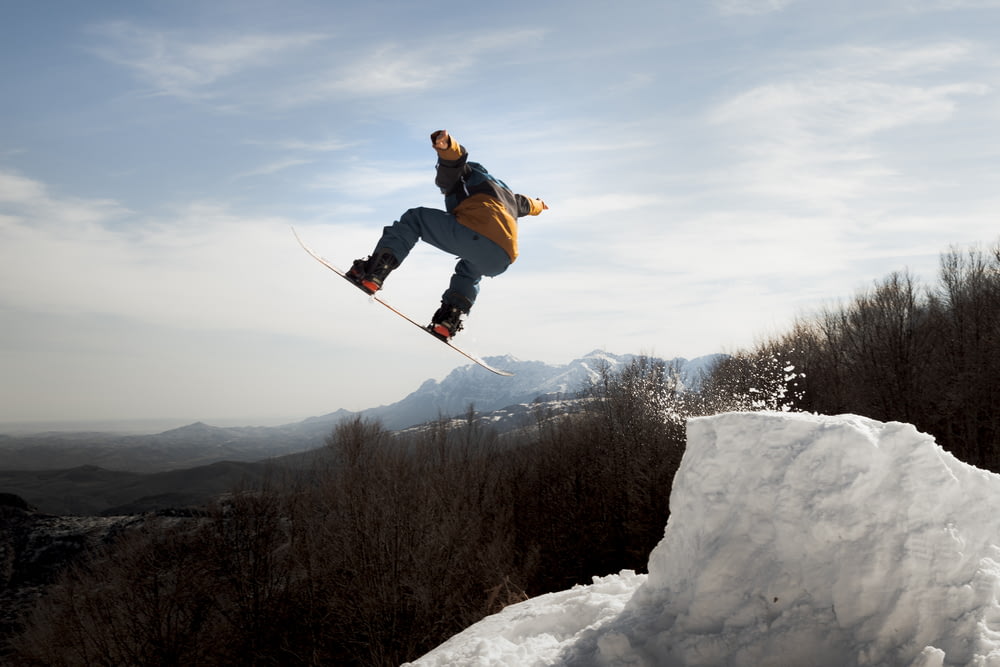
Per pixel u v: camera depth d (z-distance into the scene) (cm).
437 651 532
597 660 413
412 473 3278
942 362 3016
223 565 2788
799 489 388
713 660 375
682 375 3659
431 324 536
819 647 354
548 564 3145
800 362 3625
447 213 512
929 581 341
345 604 2584
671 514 462
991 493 367
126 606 2653
